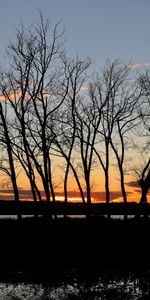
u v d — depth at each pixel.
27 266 30.69
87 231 39.38
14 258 32.97
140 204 47.09
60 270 29.33
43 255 33.72
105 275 27.81
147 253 35.06
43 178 45.56
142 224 42.47
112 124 51.59
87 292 23.19
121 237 38.31
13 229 39.84
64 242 36.72
